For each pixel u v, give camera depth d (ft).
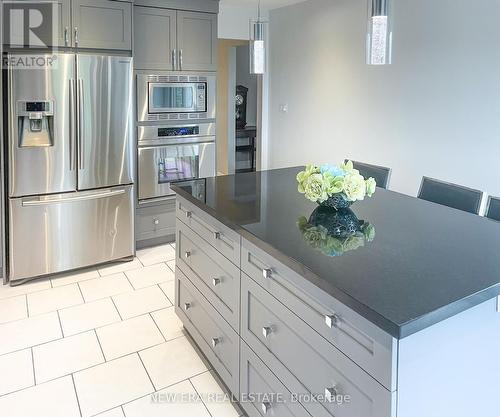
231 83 23.11
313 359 4.94
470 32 11.18
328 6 15.60
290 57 17.87
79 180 11.77
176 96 13.96
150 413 6.90
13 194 10.93
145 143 13.57
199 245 7.86
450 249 5.36
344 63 15.23
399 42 13.14
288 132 18.54
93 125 11.71
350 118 15.25
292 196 7.95
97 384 7.57
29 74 10.55
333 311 4.52
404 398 4.04
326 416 4.80
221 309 7.17
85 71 11.31
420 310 3.83
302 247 5.35
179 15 13.74
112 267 12.72
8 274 11.58
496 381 4.98
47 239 11.58
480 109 11.20
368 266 4.80
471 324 4.49
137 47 13.09
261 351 6.04
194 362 8.23
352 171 6.84
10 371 7.89
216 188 8.58
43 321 9.62
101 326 9.45
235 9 17.90
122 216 12.78
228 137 23.68
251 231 5.93
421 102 12.71
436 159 12.50
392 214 6.96
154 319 9.77
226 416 6.84
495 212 7.54
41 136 11.13
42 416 6.81
